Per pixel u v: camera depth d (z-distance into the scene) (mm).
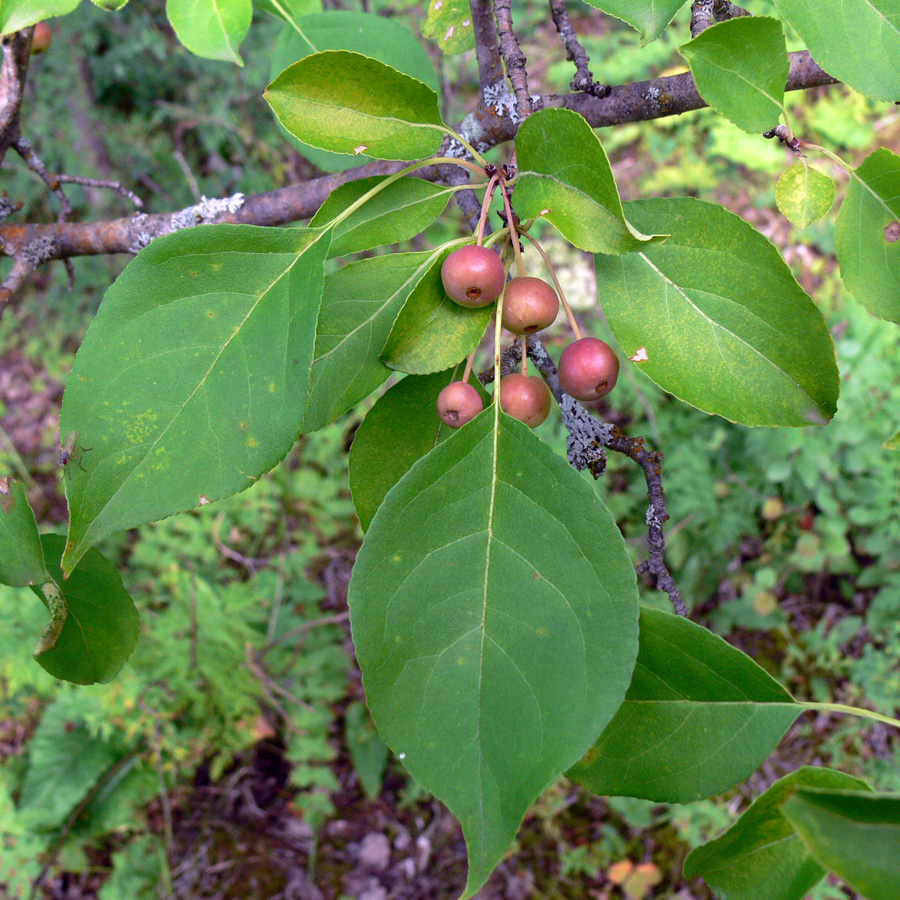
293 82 162
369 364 174
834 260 795
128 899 608
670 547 686
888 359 668
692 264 166
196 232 153
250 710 666
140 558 702
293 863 633
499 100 232
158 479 145
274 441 145
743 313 164
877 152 164
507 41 181
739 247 163
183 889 618
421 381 183
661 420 712
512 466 150
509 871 613
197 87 903
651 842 611
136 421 146
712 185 872
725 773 154
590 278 751
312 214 268
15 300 952
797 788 116
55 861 617
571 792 640
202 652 655
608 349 172
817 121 841
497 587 145
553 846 619
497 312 162
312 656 702
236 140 887
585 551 143
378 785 661
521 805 134
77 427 145
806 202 171
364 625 145
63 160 902
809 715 647
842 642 677
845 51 158
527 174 159
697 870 152
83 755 646
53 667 178
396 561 147
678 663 156
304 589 736
